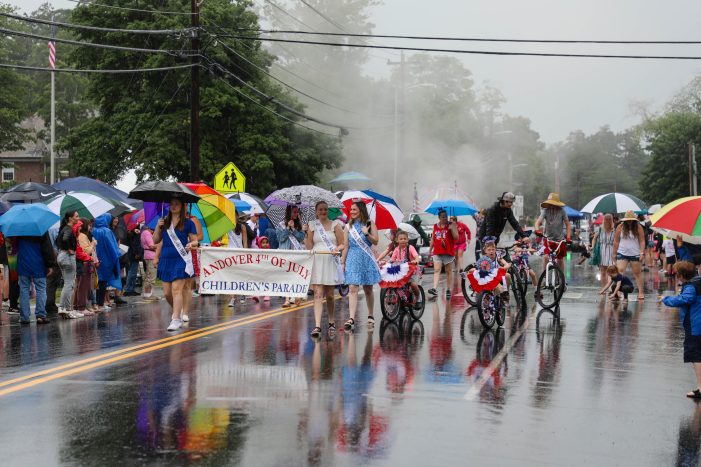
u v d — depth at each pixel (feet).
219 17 116.06
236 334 40.96
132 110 116.57
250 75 121.39
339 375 30.17
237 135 118.83
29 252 46.52
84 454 20.07
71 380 28.99
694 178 262.06
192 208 49.93
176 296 42.39
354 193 58.44
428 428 22.81
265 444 20.98
